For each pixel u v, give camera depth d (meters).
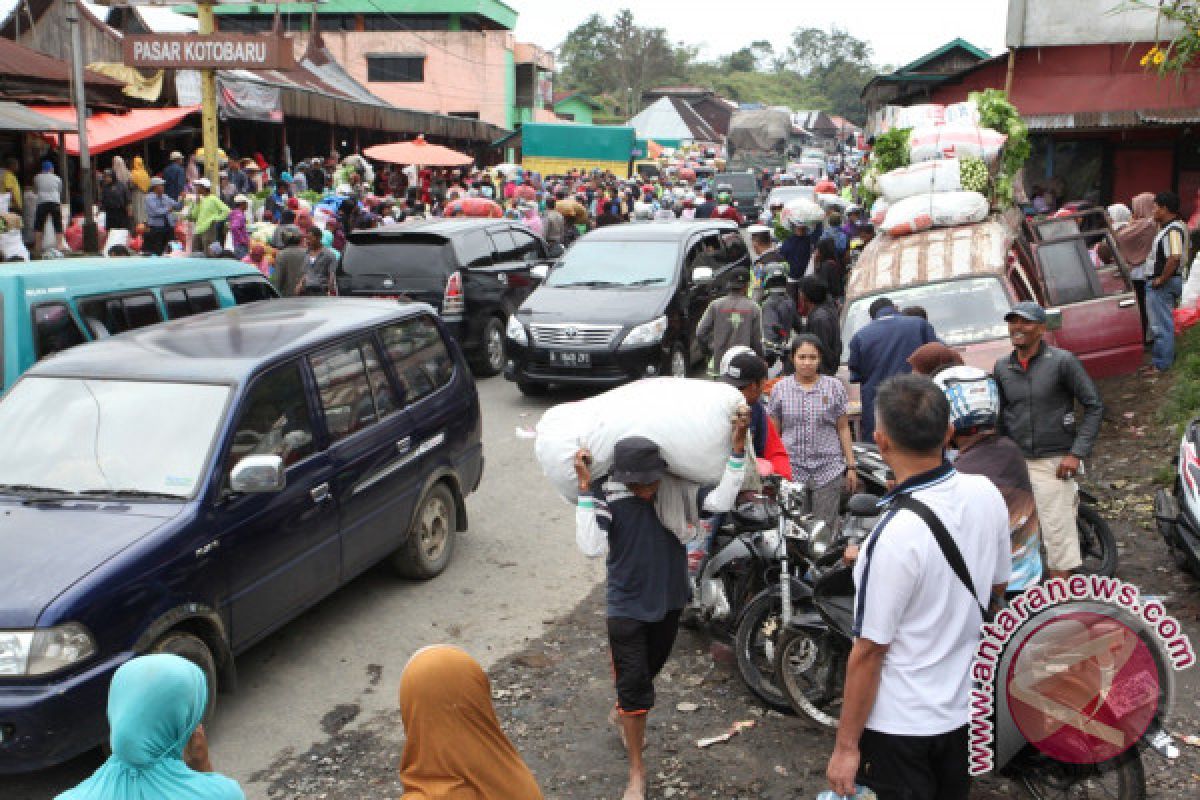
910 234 10.27
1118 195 17.91
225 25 46.50
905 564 3.02
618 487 4.45
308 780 4.80
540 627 6.41
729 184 38.75
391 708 5.47
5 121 15.93
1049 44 16.25
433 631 6.37
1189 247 10.95
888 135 11.12
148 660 2.69
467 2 49.19
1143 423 9.39
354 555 6.26
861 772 3.26
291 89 24.70
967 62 25.36
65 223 17.11
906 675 3.10
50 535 4.82
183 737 2.68
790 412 6.14
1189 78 15.87
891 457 3.17
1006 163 11.11
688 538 4.53
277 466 5.17
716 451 4.49
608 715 5.32
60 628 4.35
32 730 4.28
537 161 35.25
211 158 16.39
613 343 11.68
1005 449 4.80
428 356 7.46
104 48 26.36
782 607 5.06
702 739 5.02
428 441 7.05
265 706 5.48
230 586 5.20
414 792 2.64
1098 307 8.99
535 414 11.72
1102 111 16.33
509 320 12.39
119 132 20.70
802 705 5.04
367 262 13.20
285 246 13.20
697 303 12.91
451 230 13.46
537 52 54.06
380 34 48.47
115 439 5.43
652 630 4.63
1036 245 9.33
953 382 4.75
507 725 5.24
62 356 6.11
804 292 8.48
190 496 5.13
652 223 14.14
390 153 26.86
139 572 4.68
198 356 5.92
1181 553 6.35
